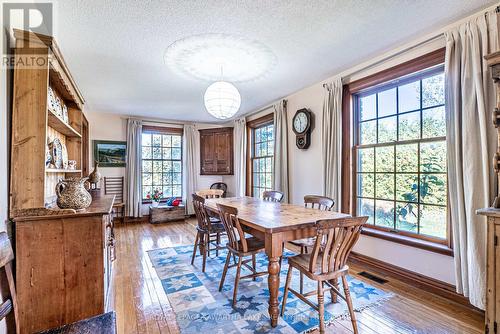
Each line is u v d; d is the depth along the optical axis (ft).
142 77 10.50
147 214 18.89
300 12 6.29
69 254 5.21
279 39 7.61
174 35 7.29
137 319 6.38
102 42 7.63
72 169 8.70
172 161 20.31
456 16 6.64
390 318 6.32
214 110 8.70
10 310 3.78
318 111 11.60
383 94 9.52
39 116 5.20
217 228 9.73
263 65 9.50
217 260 10.61
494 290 4.91
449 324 6.07
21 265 4.89
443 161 7.74
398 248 8.51
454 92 6.81
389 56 8.58
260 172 16.99
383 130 9.49
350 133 10.33
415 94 8.50
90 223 5.38
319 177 11.59
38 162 5.15
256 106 15.62
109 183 17.65
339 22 6.78
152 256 11.09
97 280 5.41
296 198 12.97
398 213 8.93
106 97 13.50
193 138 20.43
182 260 10.59
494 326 4.90
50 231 5.07
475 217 6.20
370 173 9.91
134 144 18.10
